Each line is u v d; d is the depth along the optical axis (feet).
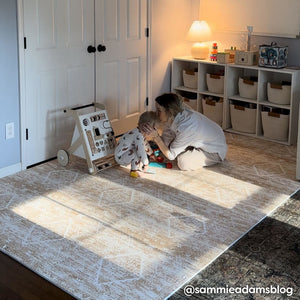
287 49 13.20
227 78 13.71
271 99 13.21
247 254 7.98
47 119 11.47
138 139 10.75
